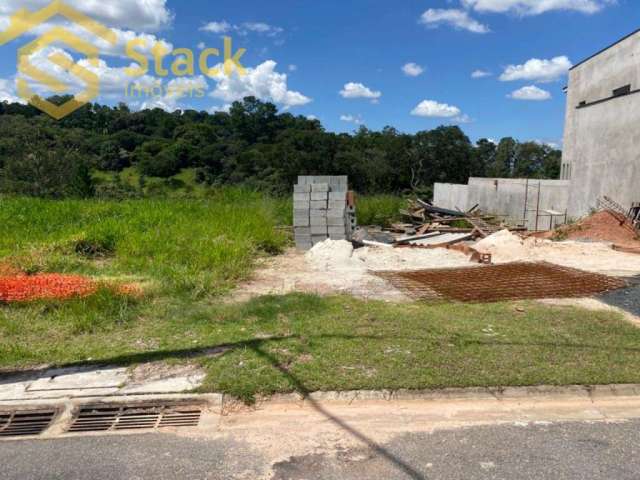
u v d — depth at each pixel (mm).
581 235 13133
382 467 3068
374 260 9727
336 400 3877
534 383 4020
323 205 11195
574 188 17125
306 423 3605
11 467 3100
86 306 5785
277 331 5176
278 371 4211
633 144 14141
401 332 5109
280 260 9742
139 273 7859
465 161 49250
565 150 25797
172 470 3061
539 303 6352
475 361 4410
